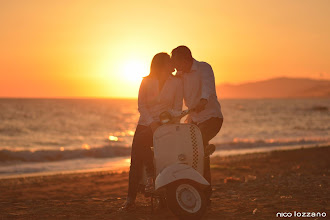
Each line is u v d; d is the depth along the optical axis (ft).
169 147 13.56
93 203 19.30
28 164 54.44
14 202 22.47
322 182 22.86
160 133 13.66
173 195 12.64
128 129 149.28
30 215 16.30
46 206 18.74
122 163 55.83
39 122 169.07
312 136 107.65
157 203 16.20
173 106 15.35
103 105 413.59
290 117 228.63
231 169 41.65
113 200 20.24
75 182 36.42
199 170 13.79
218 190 22.47
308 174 31.48
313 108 354.95
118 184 34.78
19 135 118.83
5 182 36.63
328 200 17.24
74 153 63.41
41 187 33.45
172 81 15.07
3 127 141.79
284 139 97.04
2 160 57.52
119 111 290.56
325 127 148.97
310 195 18.49
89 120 193.06
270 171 38.50
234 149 74.49
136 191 16.02
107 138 113.29
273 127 153.58
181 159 13.48
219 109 15.53
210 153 14.38
